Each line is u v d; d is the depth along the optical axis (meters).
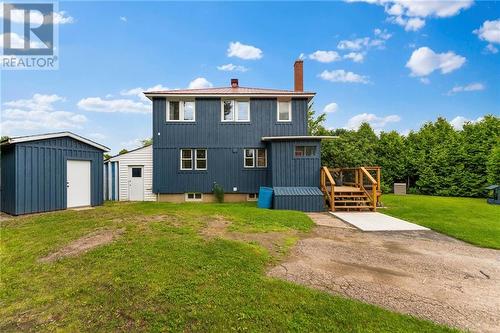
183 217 8.66
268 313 3.18
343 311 3.22
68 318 3.16
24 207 9.89
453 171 19.22
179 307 3.29
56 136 10.99
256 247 5.72
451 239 6.90
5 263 4.98
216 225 7.70
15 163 9.78
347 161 19.70
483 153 18.16
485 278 4.41
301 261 5.09
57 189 11.03
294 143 13.12
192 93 14.97
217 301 3.42
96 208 11.55
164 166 15.17
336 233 7.49
